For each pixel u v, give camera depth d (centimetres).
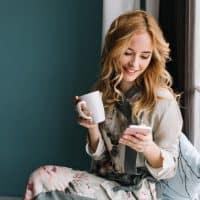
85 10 232
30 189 156
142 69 159
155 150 151
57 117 242
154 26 158
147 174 166
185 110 194
